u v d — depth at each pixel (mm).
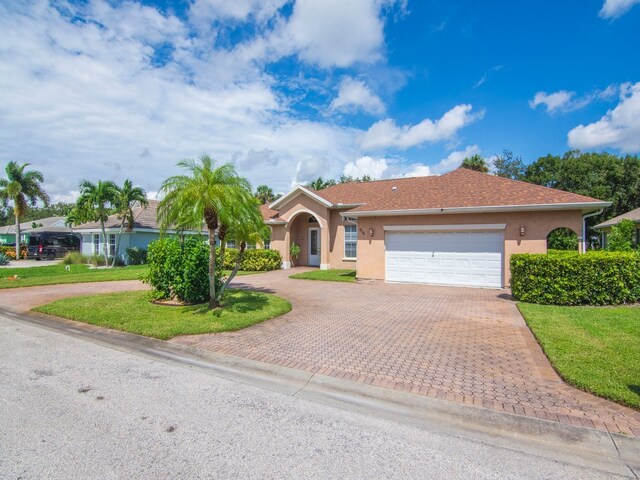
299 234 23078
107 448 3252
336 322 8141
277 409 4105
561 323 7512
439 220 14203
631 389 4305
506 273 13195
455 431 3639
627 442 3375
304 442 3400
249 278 16719
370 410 4098
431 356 5777
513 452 3273
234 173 8734
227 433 3549
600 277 9609
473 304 10297
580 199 12242
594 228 31422
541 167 41438
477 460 3139
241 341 6633
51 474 2863
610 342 6160
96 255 25828
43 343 6797
